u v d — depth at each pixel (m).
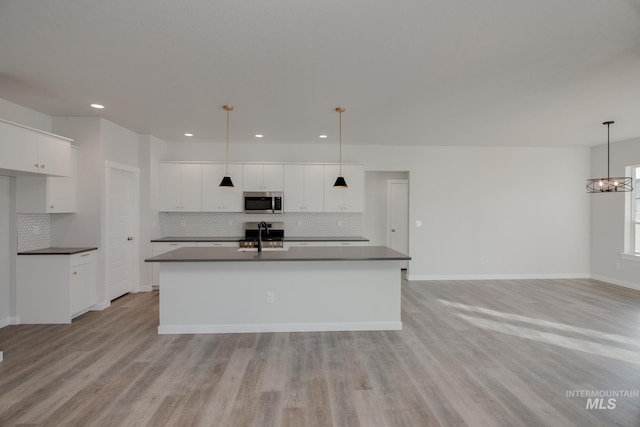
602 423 2.03
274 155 6.00
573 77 2.96
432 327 3.71
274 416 2.10
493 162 6.23
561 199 6.29
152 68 2.77
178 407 2.19
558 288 5.50
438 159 6.18
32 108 3.89
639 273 5.37
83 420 2.05
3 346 3.17
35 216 4.04
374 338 3.39
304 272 3.61
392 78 2.98
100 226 4.30
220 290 3.55
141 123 4.59
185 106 3.81
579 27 2.15
